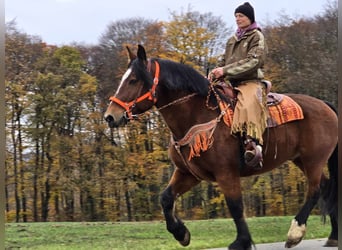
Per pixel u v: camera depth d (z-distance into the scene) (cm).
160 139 2397
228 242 706
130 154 2469
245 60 534
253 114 527
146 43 2473
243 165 541
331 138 607
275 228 909
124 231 899
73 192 2528
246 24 552
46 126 2509
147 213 2498
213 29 2438
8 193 2536
